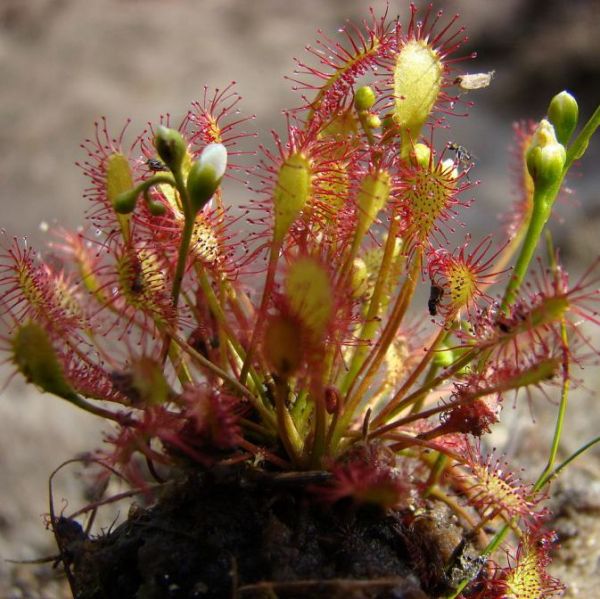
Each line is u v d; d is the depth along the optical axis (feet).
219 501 0.23
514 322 0.22
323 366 0.23
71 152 0.66
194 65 0.75
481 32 0.78
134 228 0.24
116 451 0.22
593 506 0.34
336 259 0.24
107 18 0.81
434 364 0.28
